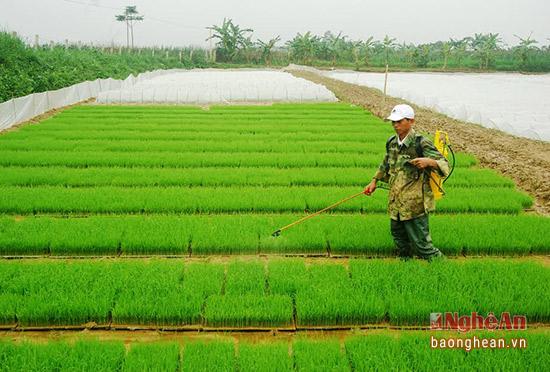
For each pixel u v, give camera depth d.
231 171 11.28
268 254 7.16
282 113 21.41
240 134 15.94
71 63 33.19
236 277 5.95
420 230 6.33
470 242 7.16
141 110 22.05
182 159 12.31
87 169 11.37
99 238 7.15
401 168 6.20
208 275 6.02
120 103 25.45
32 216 8.58
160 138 15.36
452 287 5.71
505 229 7.67
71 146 13.77
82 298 5.39
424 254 6.41
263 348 4.60
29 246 7.00
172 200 9.03
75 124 17.58
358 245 7.05
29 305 5.23
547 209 9.30
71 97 24.78
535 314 5.30
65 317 5.22
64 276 5.86
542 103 26.67
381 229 7.62
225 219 8.11
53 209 8.71
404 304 5.27
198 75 49.06
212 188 10.05
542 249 7.25
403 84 41.31
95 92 28.67
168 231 7.48
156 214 8.65
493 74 62.78
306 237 7.25
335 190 9.81
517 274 6.11
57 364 4.34
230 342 4.68
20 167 11.61
